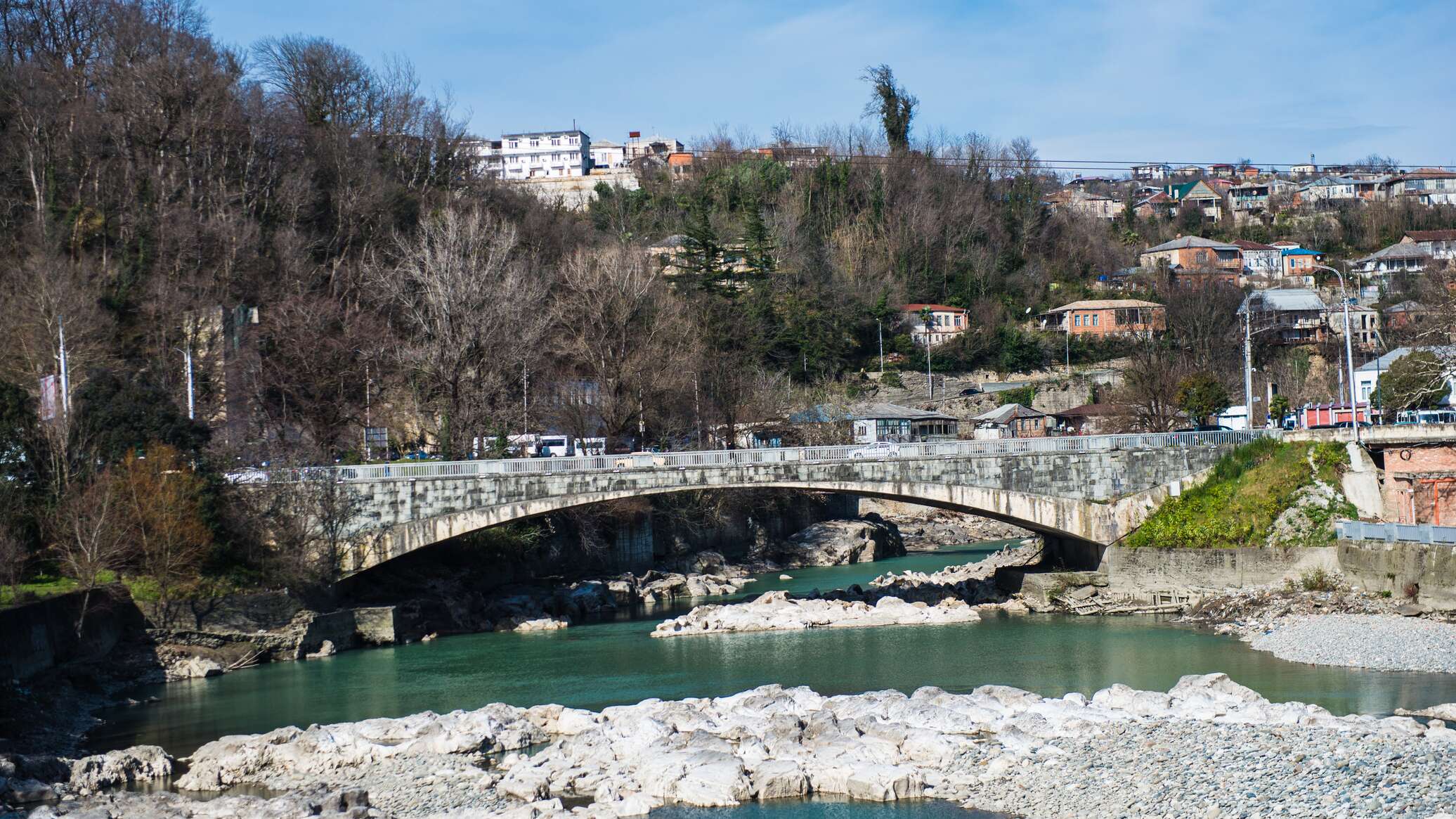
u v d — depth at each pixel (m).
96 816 42.62
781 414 134.50
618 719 53.34
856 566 123.00
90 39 125.50
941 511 156.12
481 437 102.31
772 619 82.62
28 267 94.50
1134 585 86.00
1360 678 59.12
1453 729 46.53
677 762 46.03
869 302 173.50
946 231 195.75
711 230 157.25
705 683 63.84
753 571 120.62
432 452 110.81
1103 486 88.00
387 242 130.50
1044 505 87.38
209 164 119.94
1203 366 155.12
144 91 118.81
